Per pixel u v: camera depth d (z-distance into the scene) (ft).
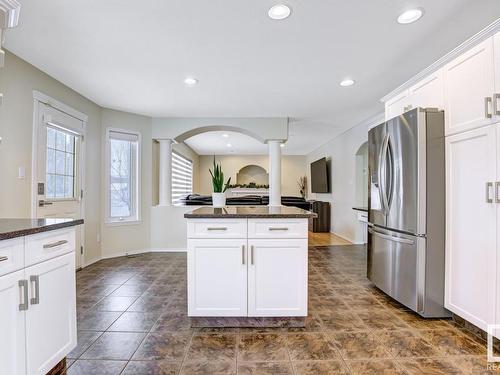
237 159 34.76
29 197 9.30
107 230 14.25
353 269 12.65
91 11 6.56
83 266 12.54
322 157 26.71
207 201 17.07
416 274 7.60
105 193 14.11
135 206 15.38
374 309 8.31
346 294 9.56
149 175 15.83
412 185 7.70
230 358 5.82
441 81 7.49
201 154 34.14
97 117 13.62
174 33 7.53
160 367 5.51
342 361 5.72
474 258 6.55
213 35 7.64
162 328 7.08
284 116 15.79
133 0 6.18
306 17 6.85
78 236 12.22
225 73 10.10
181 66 9.55
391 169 8.61
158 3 6.29
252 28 7.31
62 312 5.10
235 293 7.02
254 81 10.84
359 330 7.02
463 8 6.48
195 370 5.42
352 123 17.60
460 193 6.95
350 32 7.50
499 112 5.85
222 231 7.00
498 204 5.90
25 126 9.11
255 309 7.02
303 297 7.06
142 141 15.53
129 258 14.33
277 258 7.03
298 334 6.82
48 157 10.47
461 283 6.95
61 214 11.02
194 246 6.99
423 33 7.54
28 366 4.33
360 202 18.49
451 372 5.35
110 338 6.59
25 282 4.29
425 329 7.05
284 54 8.75
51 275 4.84
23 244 4.28
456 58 6.98
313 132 20.49
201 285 7.02
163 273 11.80
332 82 10.94
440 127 7.45
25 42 7.95
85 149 12.59
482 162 6.29
